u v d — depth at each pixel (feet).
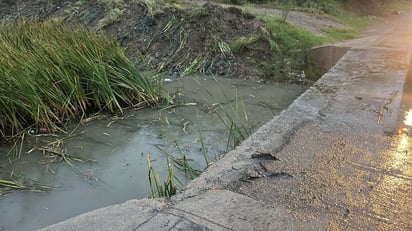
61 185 11.19
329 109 13.43
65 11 31.81
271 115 17.38
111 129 15.44
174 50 25.77
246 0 48.52
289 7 46.70
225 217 6.97
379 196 8.00
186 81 22.59
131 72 18.37
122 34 27.32
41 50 16.81
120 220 6.76
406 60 22.17
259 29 26.91
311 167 9.19
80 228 6.54
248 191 8.02
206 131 15.35
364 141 10.84
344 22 46.06
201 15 27.32
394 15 70.54
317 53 25.72
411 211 7.50
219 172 8.81
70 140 14.34
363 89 16.06
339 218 7.17
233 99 19.61
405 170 9.21
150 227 6.57
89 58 17.60
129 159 12.85
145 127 15.71
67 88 16.44
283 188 8.18
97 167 12.28
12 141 14.03
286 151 10.02
